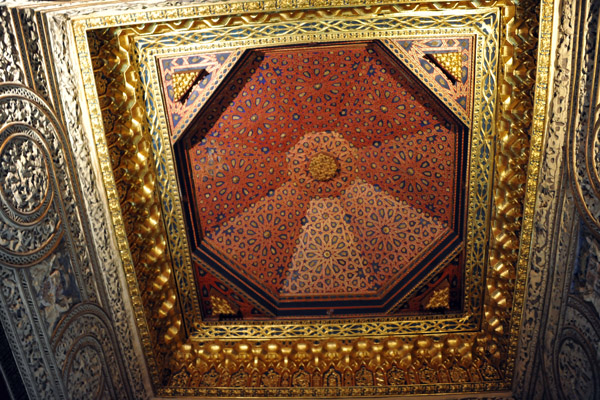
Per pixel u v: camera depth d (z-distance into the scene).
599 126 2.47
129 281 3.44
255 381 3.77
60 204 2.88
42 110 2.72
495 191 3.35
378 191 4.00
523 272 3.27
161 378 3.77
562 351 3.05
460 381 3.63
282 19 2.97
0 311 2.47
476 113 3.23
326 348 3.89
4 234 2.47
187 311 3.92
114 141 3.21
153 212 3.56
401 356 3.82
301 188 4.08
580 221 2.77
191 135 3.58
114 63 3.08
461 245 3.65
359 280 4.01
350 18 2.97
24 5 2.51
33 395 2.70
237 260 3.95
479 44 3.04
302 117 3.80
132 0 2.67
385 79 3.51
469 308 3.78
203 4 2.78
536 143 2.92
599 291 2.65
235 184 3.90
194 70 3.24
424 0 2.79
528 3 2.77
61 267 2.91
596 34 2.39
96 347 3.24
